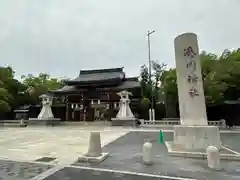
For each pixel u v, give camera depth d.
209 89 23.78
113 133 18.86
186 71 9.85
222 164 6.91
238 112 24.08
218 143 8.77
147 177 5.61
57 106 37.75
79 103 36.50
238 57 23.95
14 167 6.84
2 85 35.56
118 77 33.69
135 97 33.56
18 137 16.27
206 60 26.23
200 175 5.75
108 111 37.31
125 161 7.61
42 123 29.73
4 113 35.12
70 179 5.50
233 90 25.03
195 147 8.83
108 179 5.46
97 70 40.34
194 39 9.92
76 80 36.03
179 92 10.12
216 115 25.83
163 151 9.34
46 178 5.60
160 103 33.94
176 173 5.97
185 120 9.63
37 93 43.34
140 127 24.89
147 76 40.59
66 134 18.64
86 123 30.98
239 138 14.02
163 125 23.81
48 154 9.12
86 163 7.36
